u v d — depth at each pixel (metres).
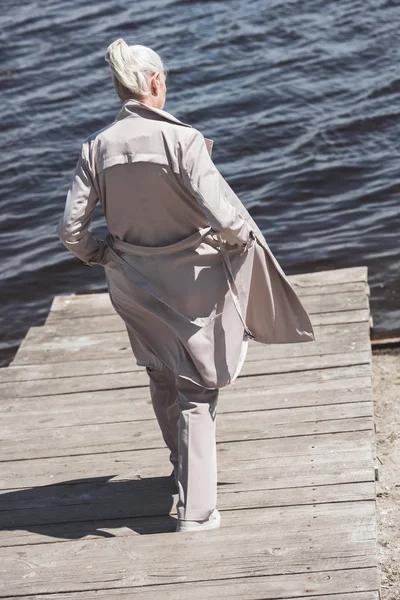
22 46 17.58
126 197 3.21
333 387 4.86
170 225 3.25
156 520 3.83
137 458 4.38
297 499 3.73
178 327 3.33
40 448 4.59
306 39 16.44
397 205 10.26
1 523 3.92
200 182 3.09
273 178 11.38
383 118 12.76
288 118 13.15
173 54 16.31
